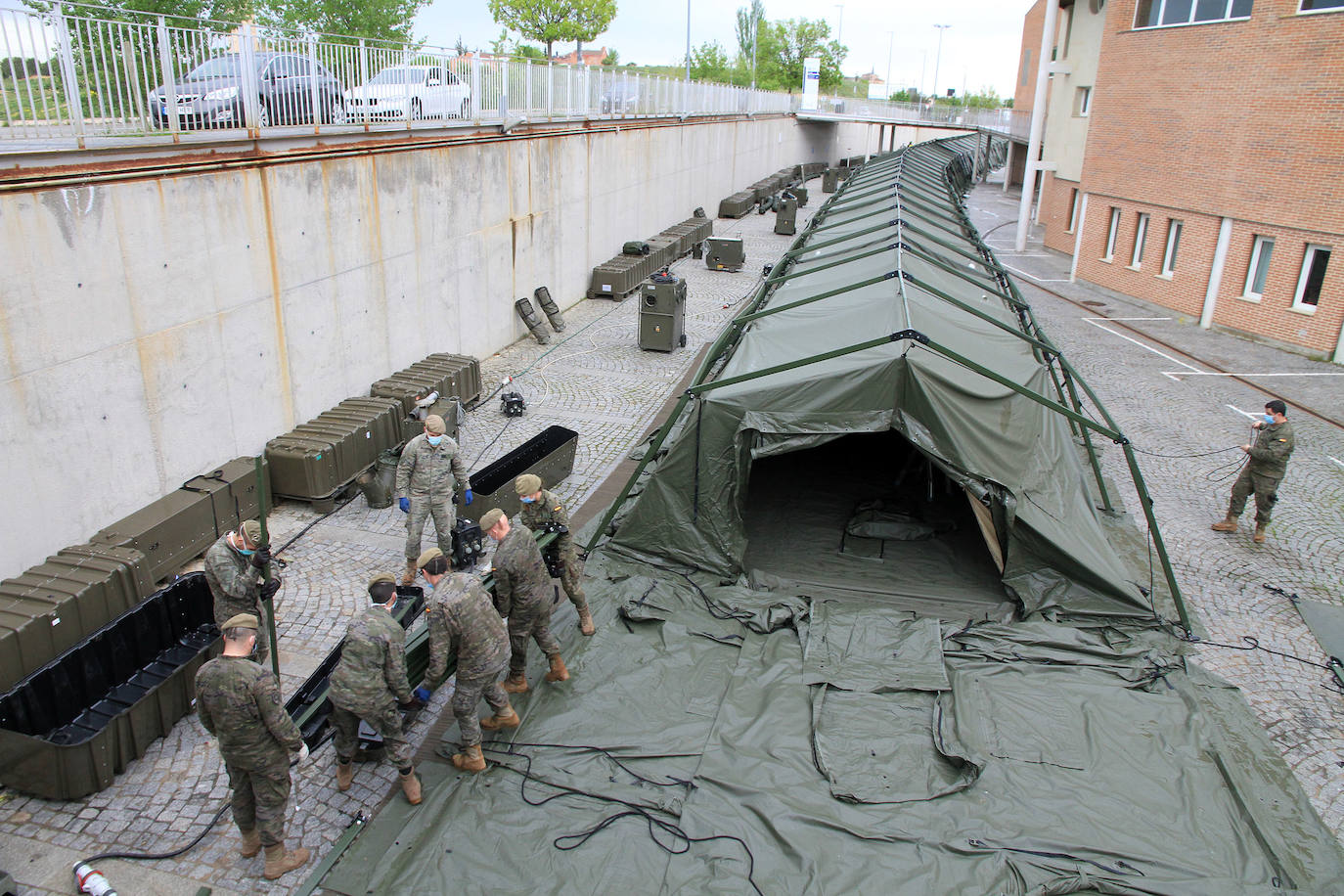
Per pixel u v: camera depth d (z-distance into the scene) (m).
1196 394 15.19
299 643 7.51
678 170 29.86
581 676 7.02
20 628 6.38
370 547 9.32
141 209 8.44
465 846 5.36
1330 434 13.34
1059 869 5.22
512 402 13.18
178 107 9.07
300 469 9.81
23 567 7.62
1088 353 17.73
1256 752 6.36
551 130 18.34
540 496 7.26
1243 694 7.14
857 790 5.80
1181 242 20.81
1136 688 7.03
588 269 21.69
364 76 12.14
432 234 13.94
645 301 16.53
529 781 5.91
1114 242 23.97
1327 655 7.73
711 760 6.08
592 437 12.50
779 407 8.41
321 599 8.23
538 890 5.06
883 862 5.25
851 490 10.93
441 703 6.87
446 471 8.52
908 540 9.62
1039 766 6.09
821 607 7.99
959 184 38.12
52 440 7.77
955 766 6.08
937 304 11.36
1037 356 10.96
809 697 6.79
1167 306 21.44
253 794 5.10
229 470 9.46
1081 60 28.95
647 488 8.91
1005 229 36.38
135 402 8.62
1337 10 16.19
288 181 10.46
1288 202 17.56
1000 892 5.05
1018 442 8.77
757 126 43.00
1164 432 13.35
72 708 6.24
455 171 14.45
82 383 8.01
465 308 15.31
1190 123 20.16
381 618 5.47
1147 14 21.94
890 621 7.76
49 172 7.50
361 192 11.95
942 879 5.13
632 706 6.68
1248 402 14.77
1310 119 16.91
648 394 14.43
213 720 4.83
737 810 5.66
